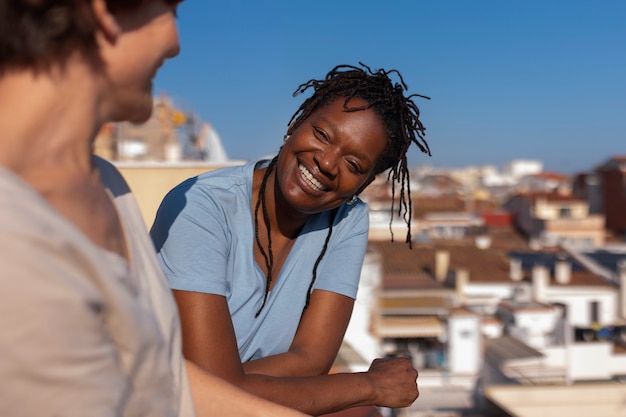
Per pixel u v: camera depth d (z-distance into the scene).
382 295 23.33
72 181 0.69
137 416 0.72
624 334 25.45
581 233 40.91
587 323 25.89
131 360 0.70
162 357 0.76
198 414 1.04
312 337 1.64
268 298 1.63
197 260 1.42
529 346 20.62
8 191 0.59
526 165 109.62
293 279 1.66
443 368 19.41
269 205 1.64
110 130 15.24
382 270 26.53
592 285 26.14
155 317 0.77
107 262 0.68
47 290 0.59
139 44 0.71
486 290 25.97
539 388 13.20
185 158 15.33
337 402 1.47
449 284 25.03
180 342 0.84
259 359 1.55
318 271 1.70
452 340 19.27
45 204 0.62
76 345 0.61
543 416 13.02
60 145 0.67
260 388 1.40
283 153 1.60
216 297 1.41
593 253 34.06
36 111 0.65
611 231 45.78
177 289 1.39
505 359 19.53
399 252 29.30
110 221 0.75
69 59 0.66
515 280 26.59
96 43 0.67
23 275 0.58
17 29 0.61
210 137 14.08
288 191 1.58
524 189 71.06
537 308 22.59
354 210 1.78
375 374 1.57
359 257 1.75
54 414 0.61
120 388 0.68
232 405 1.05
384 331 19.78
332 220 1.73
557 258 29.80
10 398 0.59
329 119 1.55
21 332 0.58
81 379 0.62
